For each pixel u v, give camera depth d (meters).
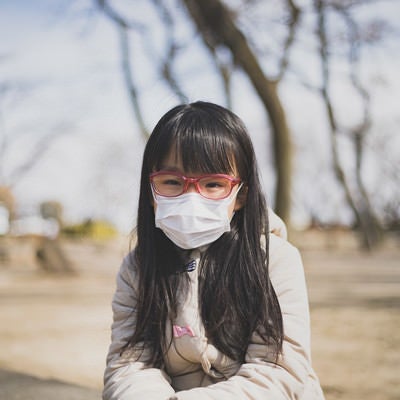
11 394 3.36
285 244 1.87
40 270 14.16
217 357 1.73
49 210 14.55
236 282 1.75
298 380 1.65
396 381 3.83
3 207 19.25
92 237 29.20
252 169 1.82
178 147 1.73
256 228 1.79
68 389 3.53
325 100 15.93
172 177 1.73
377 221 27.55
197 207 1.69
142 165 1.85
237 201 1.83
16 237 19.17
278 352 1.67
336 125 18.12
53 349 5.18
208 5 8.54
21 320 6.88
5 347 5.24
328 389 3.65
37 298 9.20
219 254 1.79
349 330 5.84
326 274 13.52
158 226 1.74
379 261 19.12
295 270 1.81
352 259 20.34
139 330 1.78
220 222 1.71
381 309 7.41
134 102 12.30
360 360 4.47
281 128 8.73
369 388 3.66
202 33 8.99
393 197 33.88
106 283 12.09
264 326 1.70
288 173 8.70
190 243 1.71
